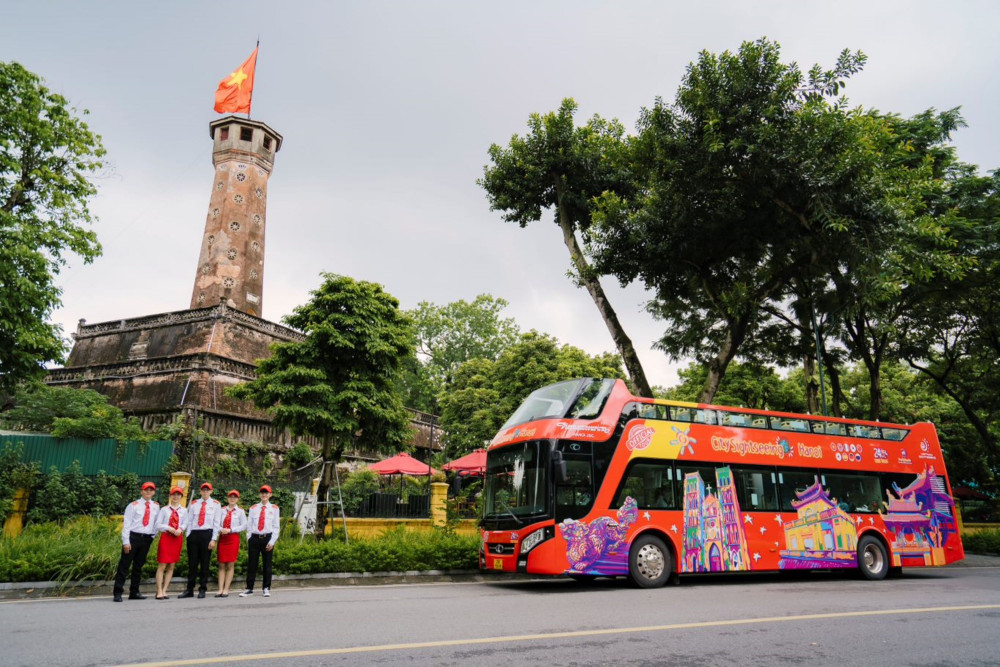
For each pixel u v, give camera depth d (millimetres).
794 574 15078
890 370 40562
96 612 8086
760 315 23797
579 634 6180
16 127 17719
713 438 12805
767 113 13828
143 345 36844
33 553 10797
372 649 5359
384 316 18141
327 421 16359
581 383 12180
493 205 21969
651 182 16453
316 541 15227
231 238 41781
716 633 6305
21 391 24969
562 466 10852
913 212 15008
